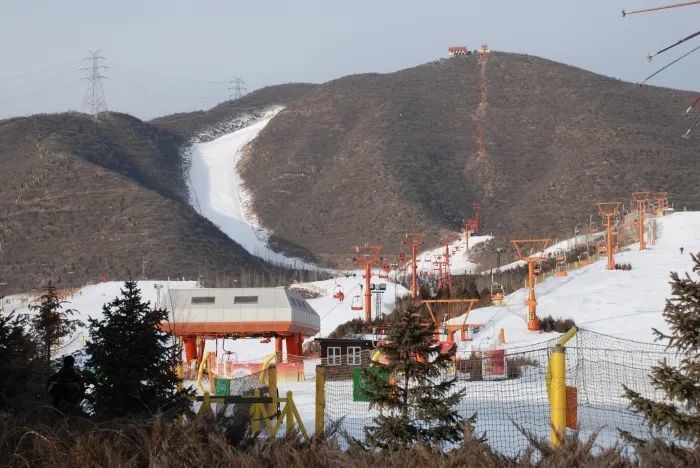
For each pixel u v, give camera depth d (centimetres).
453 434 2784
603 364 5347
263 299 11319
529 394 4653
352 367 5881
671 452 2186
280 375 8825
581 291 12988
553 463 2092
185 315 11212
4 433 2327
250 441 2564
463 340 10375
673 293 2527
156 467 2148
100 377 3306
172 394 3325
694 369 2420
